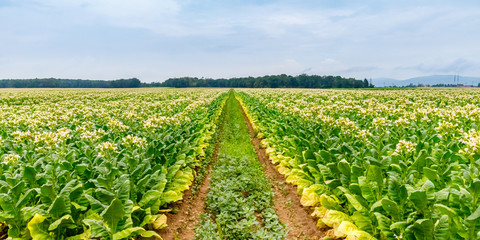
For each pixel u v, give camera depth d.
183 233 6.25
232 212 6.99
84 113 15.24
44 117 12.28
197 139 11.45
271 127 13.66
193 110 17.52
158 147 7.92
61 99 32.44
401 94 27.30
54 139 6.68
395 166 5.47
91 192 5.49
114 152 6.80
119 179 5.57
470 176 4.52
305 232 6.17
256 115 19.92
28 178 5.45
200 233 6.00
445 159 5.30
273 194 7.95
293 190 8.36
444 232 3.66
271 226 6.20
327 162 6.75
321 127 9.70
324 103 18.70
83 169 5.84
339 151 6.75
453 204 4.21
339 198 6.12
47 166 5.74
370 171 4.86
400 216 4.27
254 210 7.25
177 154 8.70
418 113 9.53
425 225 3.62
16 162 6.14
